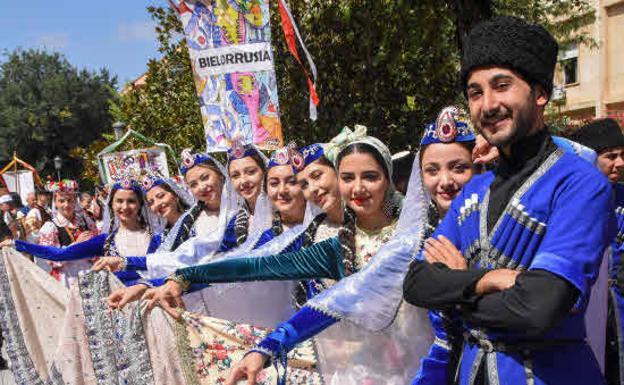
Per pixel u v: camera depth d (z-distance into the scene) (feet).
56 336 15.10
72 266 22.02
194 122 30.19
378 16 23.73
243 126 16.40
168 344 11.10
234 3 16.37
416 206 9.30
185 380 11.01
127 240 18.19
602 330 7.61
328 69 25.35
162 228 18.53
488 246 6.52
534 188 6.29
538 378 6.19
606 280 7.62
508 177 6.61
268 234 14.11
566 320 6.21
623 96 64.54
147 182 17.60
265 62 16.33
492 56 6.28
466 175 8.87
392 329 9.70
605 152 12.17
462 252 6.93
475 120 6.57
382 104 25.49
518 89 6.29
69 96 130.72
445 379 7.88
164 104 32.24
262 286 12.82
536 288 5.75
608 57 65.57
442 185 8.91
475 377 6.59
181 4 16.75
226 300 13.06
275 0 25.27
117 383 11.47
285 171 13.83
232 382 8.24
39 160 130.52
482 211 6.69
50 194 31.48
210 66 16.71
